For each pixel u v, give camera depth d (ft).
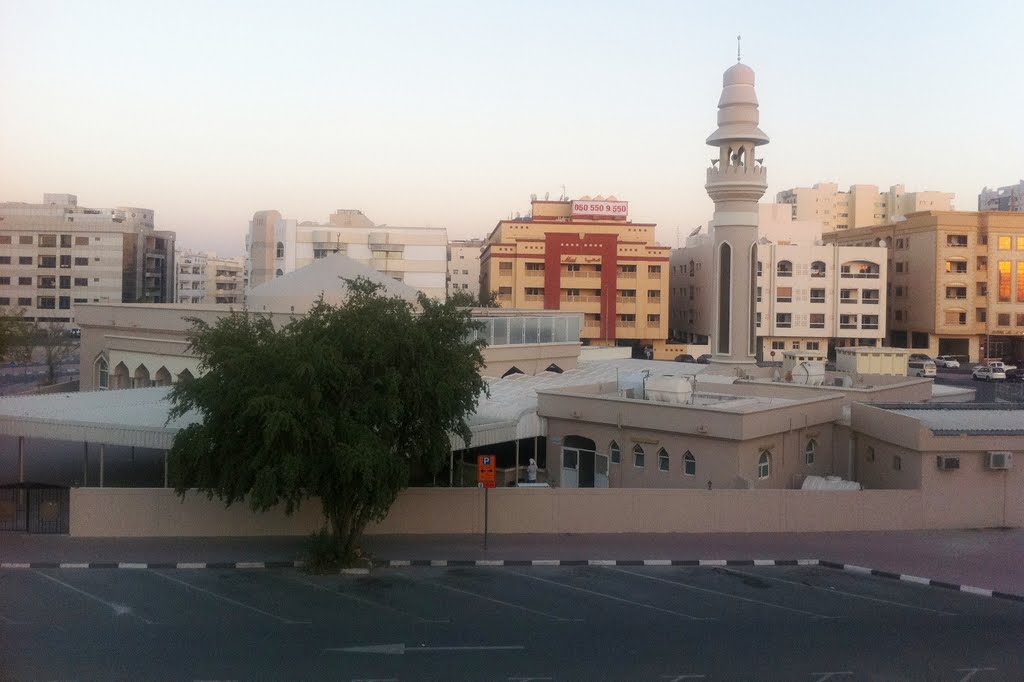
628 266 316.19
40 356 313.32
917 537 95.40
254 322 86.94
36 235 372.99
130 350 157.58
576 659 61.87
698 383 131.03
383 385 82.64
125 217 507.71
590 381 150.30
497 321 161.17
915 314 324.19
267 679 57.41
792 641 66.03
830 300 310.45
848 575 83.41
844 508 97.86
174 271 470.39
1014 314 313.12
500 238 324.19
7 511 95.50
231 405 79.97
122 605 72.13
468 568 84.79
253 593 76.02
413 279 341.21
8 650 61.87
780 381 138.41
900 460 103.35
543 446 126.31
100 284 375.86
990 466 98.48
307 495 85.71
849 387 132.05
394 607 72.79
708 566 86.02
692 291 345.31
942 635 67.56
